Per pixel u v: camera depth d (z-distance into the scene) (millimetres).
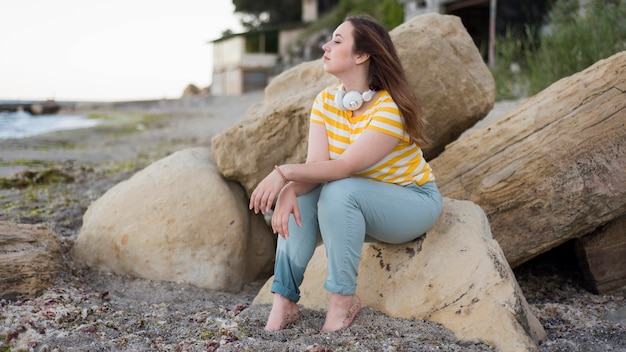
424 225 3012
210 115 20062
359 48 2889
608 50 7895
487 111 4367
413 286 3035
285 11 42375
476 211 3271
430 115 4125
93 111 24297
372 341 2693
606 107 3582
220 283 3947
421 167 3020
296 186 2861
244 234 4152
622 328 3102
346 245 2789
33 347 2660
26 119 19766
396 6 23750
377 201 2832
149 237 3971
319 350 2559
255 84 33938
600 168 3555
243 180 4219
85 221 4309
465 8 16266
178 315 3260
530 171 3643
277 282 2938
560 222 3635
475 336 2748
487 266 2912
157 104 27406
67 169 7730
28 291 3283
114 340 2758
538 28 13453
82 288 3578
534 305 3537
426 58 4070
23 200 5871
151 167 4434
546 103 3730
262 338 2771
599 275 3854
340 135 2996
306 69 4391
